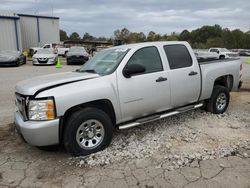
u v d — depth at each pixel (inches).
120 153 155.2
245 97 311.3
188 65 200.8
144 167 139.6
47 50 853.8
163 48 189.2
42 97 139.0
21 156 155.7
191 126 201.5
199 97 212.5
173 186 121.9
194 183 123.8
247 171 133.7
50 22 1487.5
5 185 125.1
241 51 1940.2
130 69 161.2
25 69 665.0
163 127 199.8
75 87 147.7
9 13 1128.8
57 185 124.9
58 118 141.6
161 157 150.3
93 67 182.5
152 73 176.7
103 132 158.2
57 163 146.3
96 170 137.9
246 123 209.0
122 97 162.4
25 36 1401.3
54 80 157.4
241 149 159.8
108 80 158.2
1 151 162.9
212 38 3533.5
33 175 134.0
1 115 238.5
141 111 174.1
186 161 144.6
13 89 366.3
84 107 154.2
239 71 253.9
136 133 187.9
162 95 181.5
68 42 2287.2
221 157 149.3
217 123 208.7
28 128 138.4
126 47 180.7
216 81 236.7
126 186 122.8
